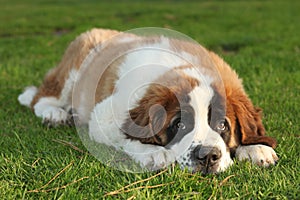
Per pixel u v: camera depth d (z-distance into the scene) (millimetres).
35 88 2256
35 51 3213
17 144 1855
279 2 6367
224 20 4695
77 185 1673
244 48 3207
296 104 2115
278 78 2377
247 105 1810
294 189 1650
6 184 1671
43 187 1666
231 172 1714
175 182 1664
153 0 7375
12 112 2141
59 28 4469
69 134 1944
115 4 6668
